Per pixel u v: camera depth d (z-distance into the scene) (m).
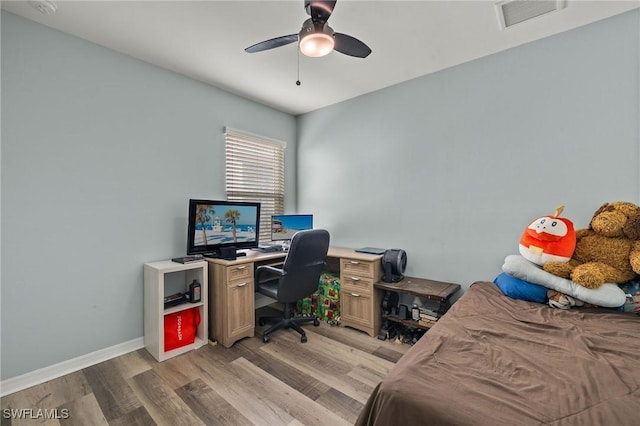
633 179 1.82
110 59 2.20
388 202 2.96
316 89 3.00
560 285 1.65
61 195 1.96
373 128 3.07
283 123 3.71
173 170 2.59
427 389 0.86
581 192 1.98
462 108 2.47
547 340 1.22
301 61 2.43
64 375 1.93
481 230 2.39
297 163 3.89
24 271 1.82
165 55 2.31
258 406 1.61
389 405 0.86
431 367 0.99
